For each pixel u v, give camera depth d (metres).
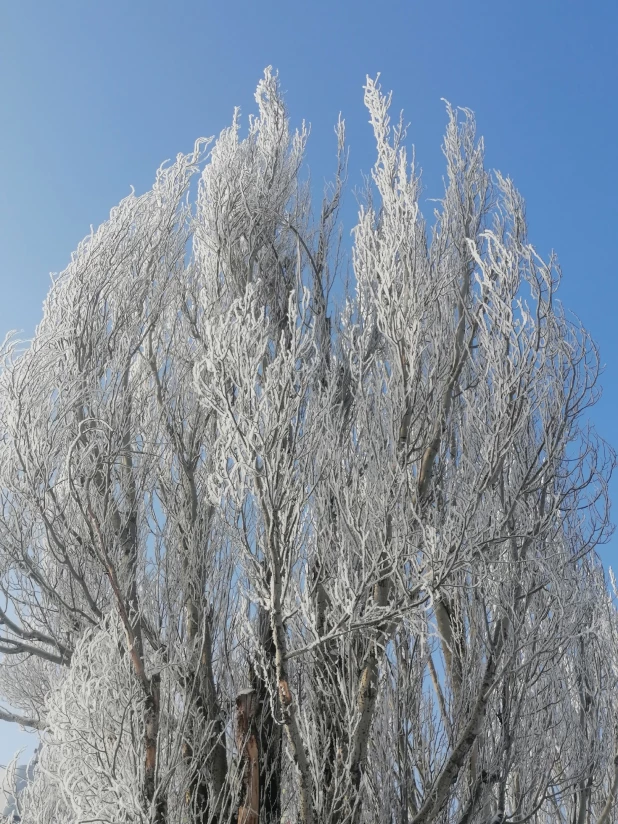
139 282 8.61
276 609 5.20
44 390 6.96
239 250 9.75
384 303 6.80
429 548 5.46
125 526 7.93
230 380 5.16
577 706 9.04
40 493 6.80
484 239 8.69
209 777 7.30
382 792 6.87
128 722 5.59
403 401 6.55
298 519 5.39
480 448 6.70
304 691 7.66
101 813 5.13
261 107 11.38
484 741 6.75
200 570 8.23
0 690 9.39
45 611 7.43
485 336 6.36
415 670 7.39
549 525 6.68
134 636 6.42
